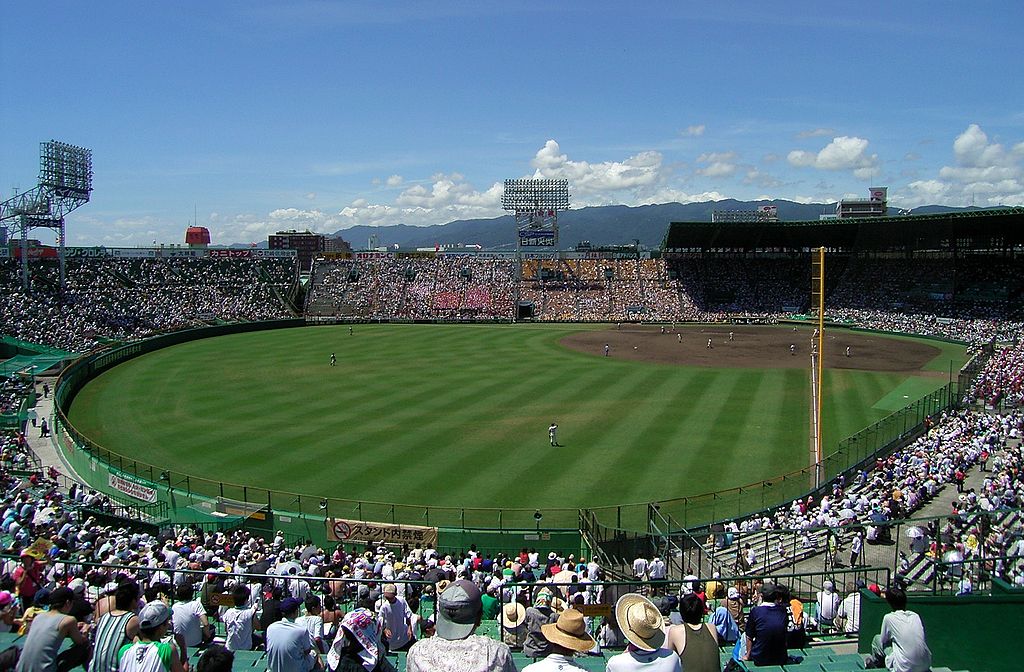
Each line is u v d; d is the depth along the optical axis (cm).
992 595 1366
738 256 13762
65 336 8581
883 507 2998
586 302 12938
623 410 5500
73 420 5334
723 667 1287
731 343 9444
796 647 1472
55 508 2934
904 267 12188
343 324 12050
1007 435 4134
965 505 2875
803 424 5062
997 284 10950
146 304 10612
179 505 3475
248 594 1488
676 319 12275
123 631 999
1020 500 2797
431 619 1677
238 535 2855
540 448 4488
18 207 9462
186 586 1373
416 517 3388
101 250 14025
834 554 2512
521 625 1447
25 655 994
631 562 2767
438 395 6056
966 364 7231
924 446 4050
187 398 6019
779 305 12506
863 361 7981
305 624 1300
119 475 3772
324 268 13912
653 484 3841
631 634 862
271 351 8712
